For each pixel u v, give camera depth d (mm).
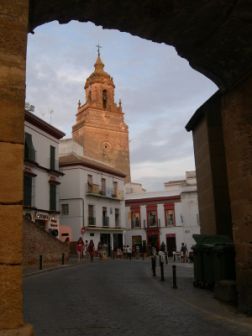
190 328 8047
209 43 8648
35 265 24078
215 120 16453
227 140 10078
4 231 4074
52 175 34781
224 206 15719
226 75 9539
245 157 9266
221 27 8055
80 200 41875
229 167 9969
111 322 8688
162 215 53875
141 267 26328
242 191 9336
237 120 9562
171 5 7332
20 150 4277
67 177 42656
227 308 10180
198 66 9656
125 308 10492
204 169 17219
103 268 24703
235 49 8633
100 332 7742
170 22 7914
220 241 13859
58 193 35844
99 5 7180
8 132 4246
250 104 9156
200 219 18172
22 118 4344
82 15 7453
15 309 3980
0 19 4418
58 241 27828
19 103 4352
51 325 8344
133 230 55062
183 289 14422
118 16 7641
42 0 6477
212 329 7922
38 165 32219
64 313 9727
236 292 10719
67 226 41219
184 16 7688
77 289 14406
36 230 24703
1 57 4348
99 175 45938
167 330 7906
